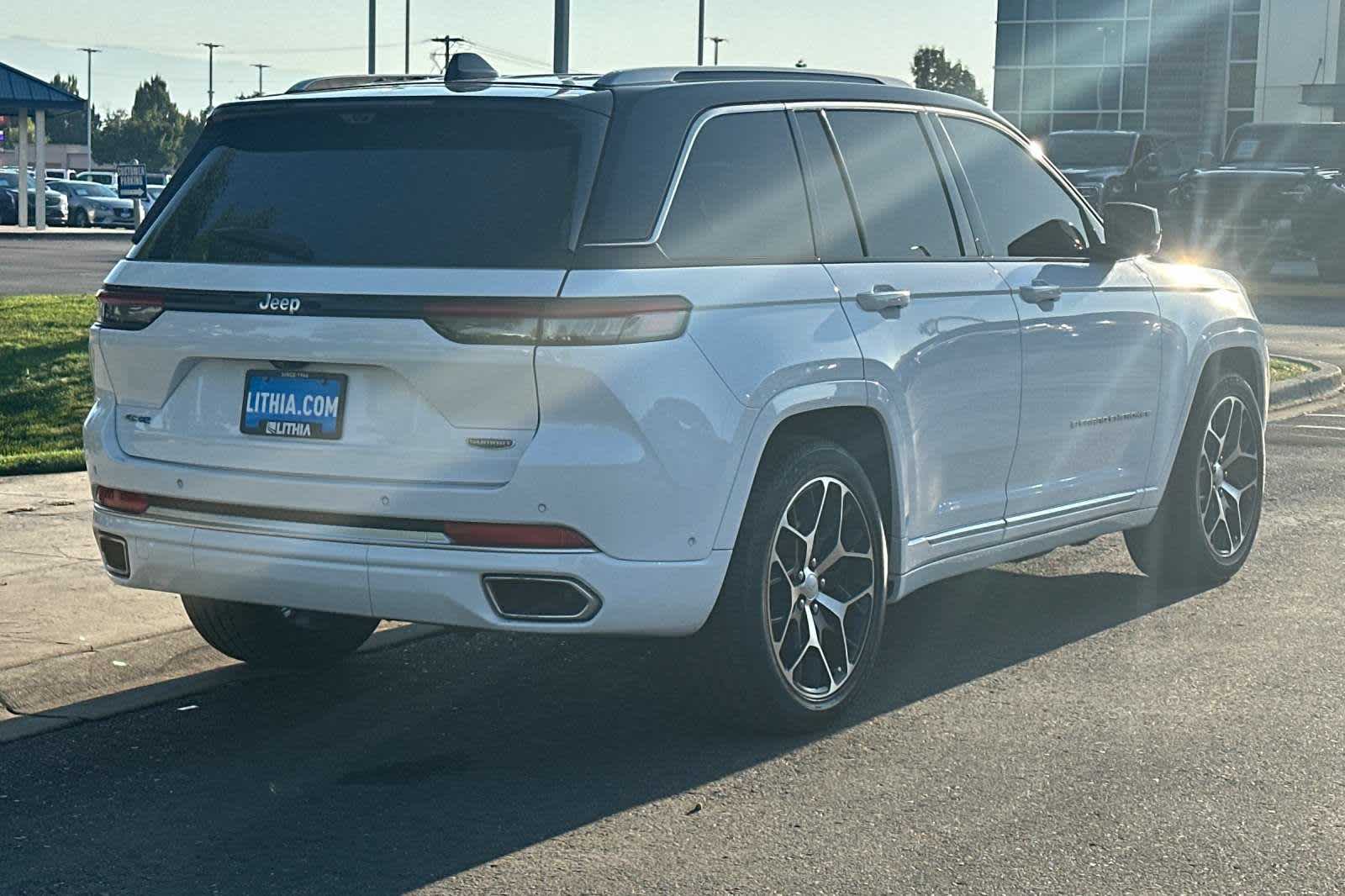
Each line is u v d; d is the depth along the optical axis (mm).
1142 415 7066
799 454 5332
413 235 4965
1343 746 5359
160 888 4223
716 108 5328
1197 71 46562
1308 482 10523
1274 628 6898
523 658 6449
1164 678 6137
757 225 5328
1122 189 27516
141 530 5328
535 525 4809
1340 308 23531
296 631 6172
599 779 5043
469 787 4980
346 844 4520
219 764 5203
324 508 5008
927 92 6285
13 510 8648
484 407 4828
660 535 4902
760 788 4957
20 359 13844
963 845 4504
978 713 5719
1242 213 26562
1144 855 4430
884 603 5738
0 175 56188
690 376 4922
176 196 5445
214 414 5211
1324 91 36375
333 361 4965
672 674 6207
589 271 4801
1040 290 6383
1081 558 8289
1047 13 48375
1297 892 4191
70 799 4883
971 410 6051
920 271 5887
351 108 5223
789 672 5359
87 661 6090
